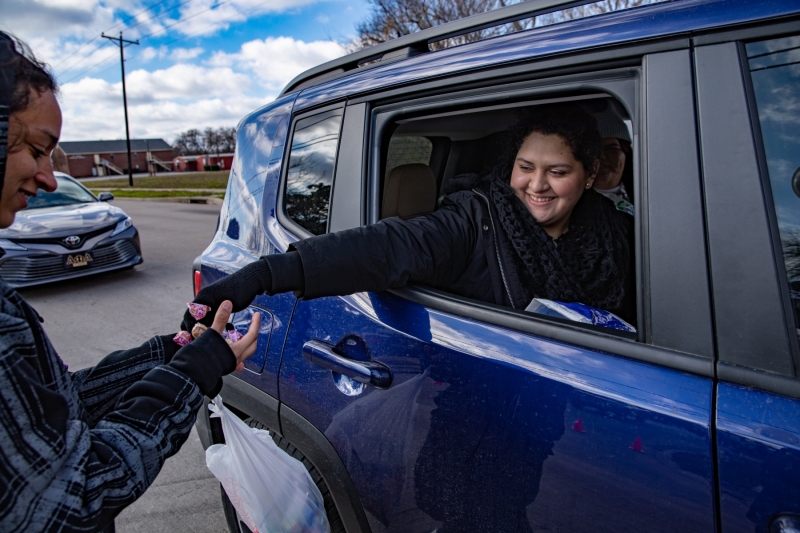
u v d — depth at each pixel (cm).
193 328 103
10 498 62
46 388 68
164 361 109
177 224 1195
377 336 127
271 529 140
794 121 88
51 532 65
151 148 9438
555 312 124
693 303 89
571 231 149
